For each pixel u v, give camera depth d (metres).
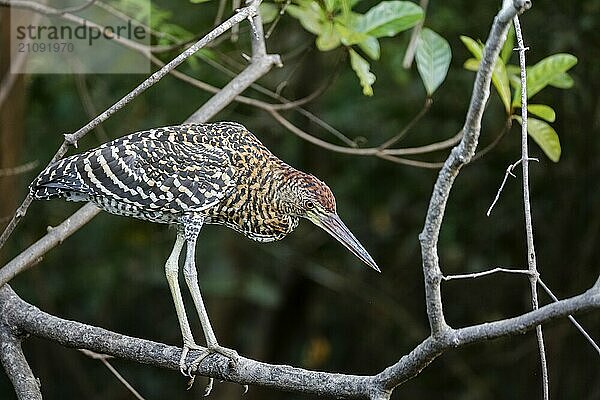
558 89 12.16
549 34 11.91
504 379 15.11
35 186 6.12
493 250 14.29
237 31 9.41
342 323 17.34
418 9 7.71
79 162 6.25
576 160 12.73
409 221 15.45
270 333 17.31
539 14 12.00
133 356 6.04
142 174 6.27
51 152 14.14
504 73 7.14
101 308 16.52
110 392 16.95
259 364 5.62
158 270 15.49
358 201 15.47
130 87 13.05
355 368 17.17
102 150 6.30
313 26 7.96
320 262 16.33
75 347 6.25
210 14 11.99
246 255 16.31
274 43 13.70
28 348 16.59
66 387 16.77
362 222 15.74
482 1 12.43
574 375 13.24
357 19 7.78
